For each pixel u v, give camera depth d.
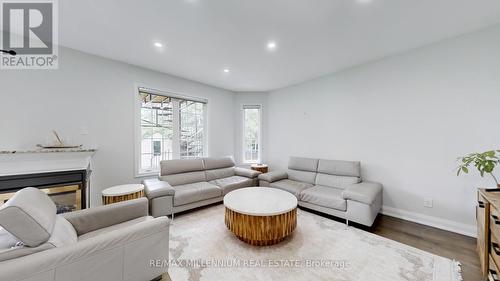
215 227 2.49
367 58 2.97
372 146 3.10
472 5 1.79
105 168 2.97
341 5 1.78
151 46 2.60
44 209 1.23
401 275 1.62
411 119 2.71
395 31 2.23
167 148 3.82
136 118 3.27
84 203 2.48
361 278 1.58
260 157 4.93
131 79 3.21
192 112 4.21
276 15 1.93
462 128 2.33
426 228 2.47
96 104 2.87
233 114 4.93
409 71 2.71
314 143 3.95
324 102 3.77
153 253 1.38
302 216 2.85
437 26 2.13
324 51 2.73
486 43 2.17
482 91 2.20
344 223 2.61
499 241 1.33
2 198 2.03
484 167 1.86
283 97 4.55
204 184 3.40
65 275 1.01
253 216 2.00
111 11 1.87
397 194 2.84
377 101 3.03
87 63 2.79
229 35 2.31
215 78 3.92
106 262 1.16
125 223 1.78
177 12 1.89
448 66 2.41
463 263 1.76
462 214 2.33
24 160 2.14
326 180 3.37
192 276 1.60
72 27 2.16
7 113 2.27
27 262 0.92
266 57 2.93
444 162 2.46
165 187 2.70
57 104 2.57
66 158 2.38
